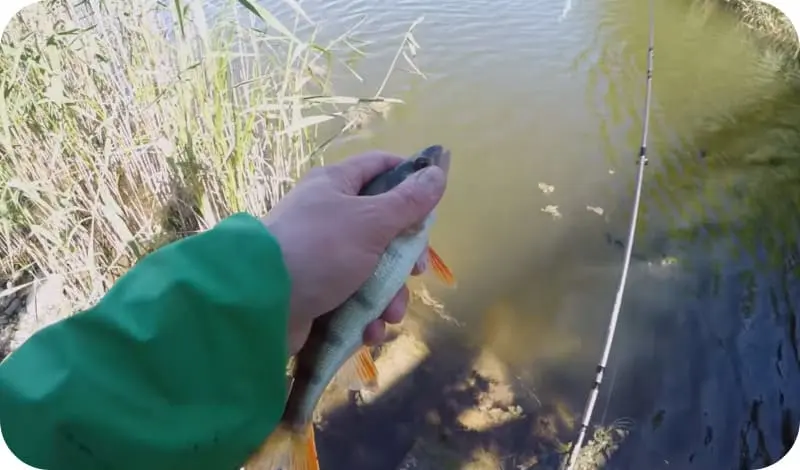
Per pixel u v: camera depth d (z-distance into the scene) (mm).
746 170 955
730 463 659
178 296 294
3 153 856
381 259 408
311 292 368
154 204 858
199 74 819
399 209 395
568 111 1070
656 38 1255
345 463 665
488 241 864
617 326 767
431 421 694
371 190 436
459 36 1229
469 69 1144
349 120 1036
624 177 951
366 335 431
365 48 1185
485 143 1001
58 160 853
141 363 285
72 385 275
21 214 867
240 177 852
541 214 900
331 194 389
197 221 860
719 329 761
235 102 843
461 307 792
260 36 947
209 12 1111
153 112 833
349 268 378
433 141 1006
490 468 658
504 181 948
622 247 855
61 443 274
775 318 771
